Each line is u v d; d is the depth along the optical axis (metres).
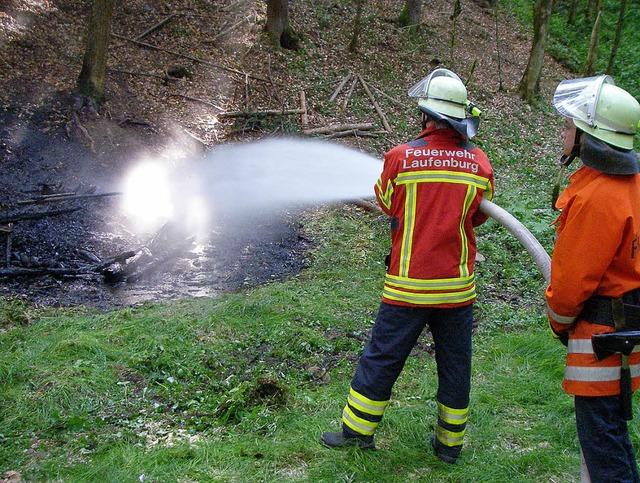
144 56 11.50
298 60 12.92
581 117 2.39
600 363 2.38
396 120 11.98
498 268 6.53
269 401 3.65
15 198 7.50
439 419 3.14
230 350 4.43
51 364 4.00
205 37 12.64
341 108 11.78
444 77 3.04
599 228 2.28
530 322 5.16
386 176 2.99
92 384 3.79
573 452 3.28
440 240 2.88
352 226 7.93
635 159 2.35
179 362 4.17
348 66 13.41
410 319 2.94
